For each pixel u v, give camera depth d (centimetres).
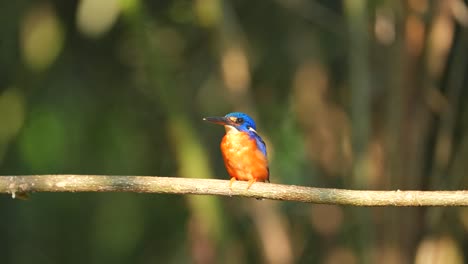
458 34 1008
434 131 1011
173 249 1295
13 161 1320
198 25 1200
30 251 1327
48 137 1315
